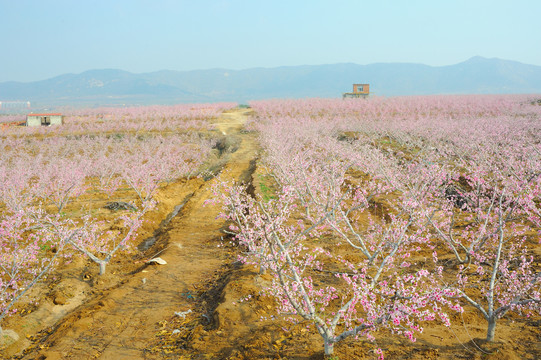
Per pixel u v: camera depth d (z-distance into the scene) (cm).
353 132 4309
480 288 813
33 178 2612
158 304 945
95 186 2372
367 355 609
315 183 1345
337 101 8819
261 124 5700
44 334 867
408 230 1218
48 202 1977
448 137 3016
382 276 906
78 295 1050
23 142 5075
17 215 1152
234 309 830
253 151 3788
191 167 3195
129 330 827
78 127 6122
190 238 1467
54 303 995
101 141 4822
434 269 934
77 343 779
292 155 2188
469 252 899
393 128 3834
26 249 1110
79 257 1287
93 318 878
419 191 1109
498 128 3080
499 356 567
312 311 612
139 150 4016
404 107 7331
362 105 7888
